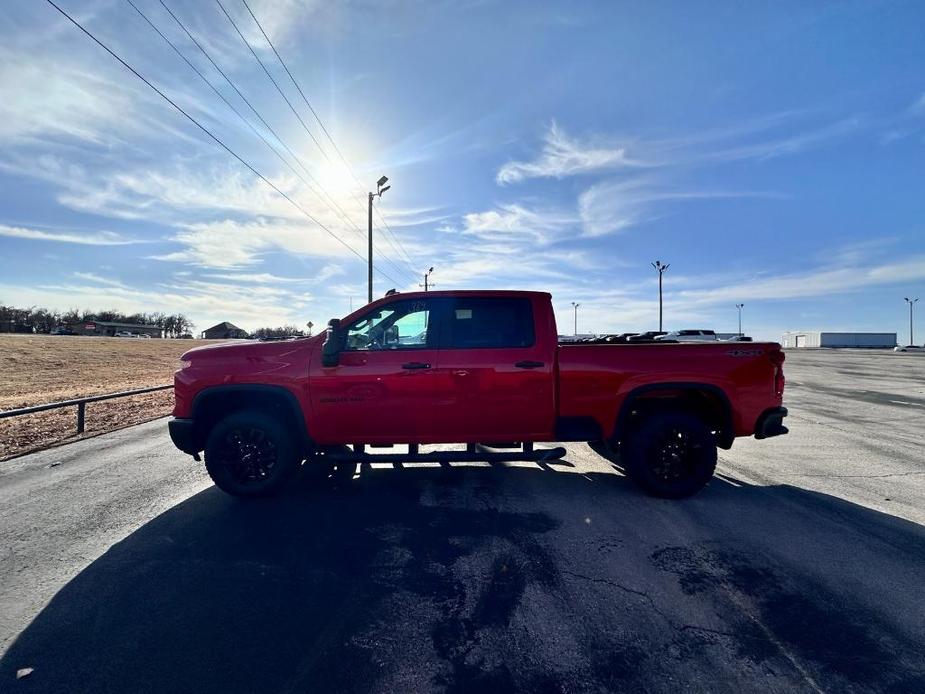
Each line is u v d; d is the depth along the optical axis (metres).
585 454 6.44
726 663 2.30
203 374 4.57
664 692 2.12
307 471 5.51
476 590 2.96
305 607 2.78
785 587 2.97
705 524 3.97
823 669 2.26
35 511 4.31
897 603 2.80
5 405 11.02
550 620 2.65
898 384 15.48
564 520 4.07
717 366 4.68
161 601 2.85
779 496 4.67
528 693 2.11
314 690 2.13
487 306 4.77
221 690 2.14
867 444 6.93
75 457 6.37
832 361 29.11
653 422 4.59
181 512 4.28
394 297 4.77
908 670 2.25
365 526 3.95
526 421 4.64
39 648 2.43
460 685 2.16
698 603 2.80
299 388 4.54
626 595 2.89
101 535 3.78
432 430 4.62
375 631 2.56
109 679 2.21
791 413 9.70
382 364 4.55
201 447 4.74
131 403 12.13
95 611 2.75
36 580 3.09
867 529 3.86
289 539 3.70
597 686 2.15
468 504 4.48
